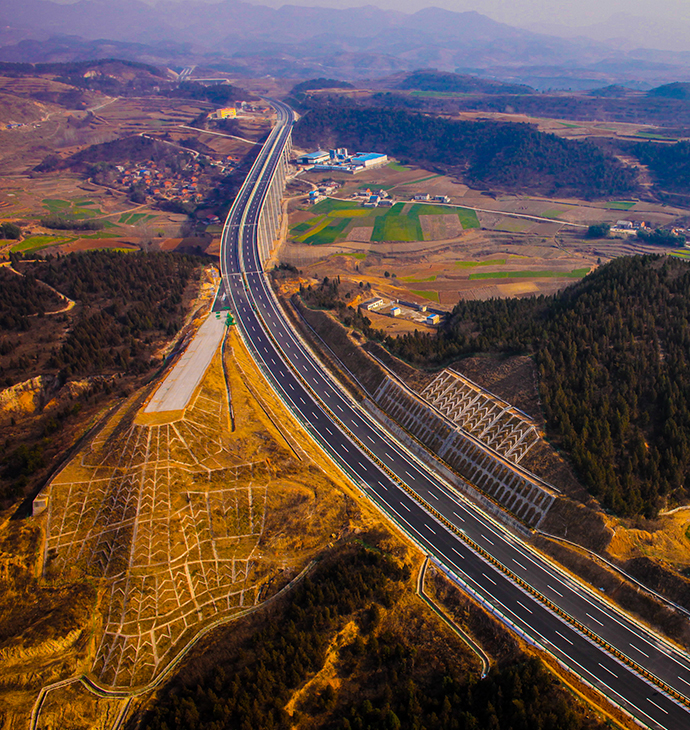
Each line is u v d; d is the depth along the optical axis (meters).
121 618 87.12
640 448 104.81
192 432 117.12
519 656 80.62
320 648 81.00
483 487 116.44
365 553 96.00
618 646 83.88
